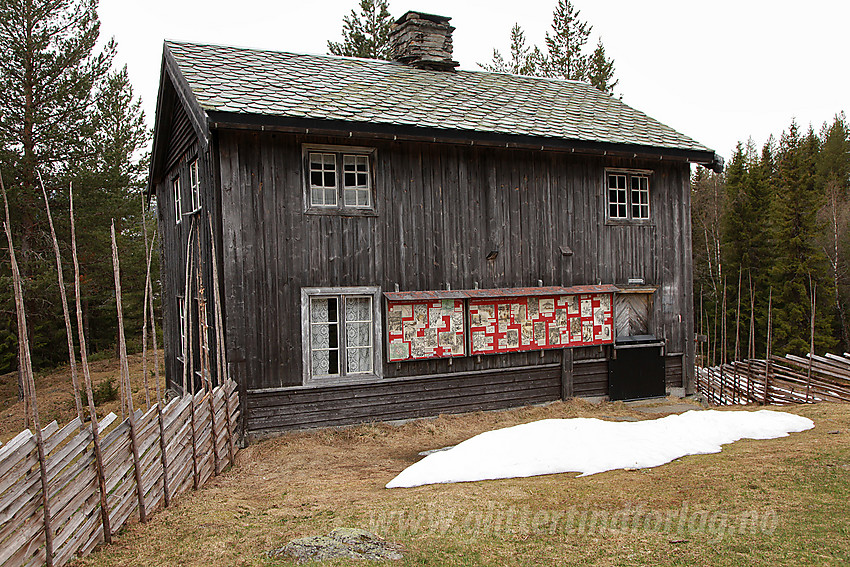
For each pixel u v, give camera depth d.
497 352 11.29
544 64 33.47
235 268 9.48
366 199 10.52
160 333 25.80
